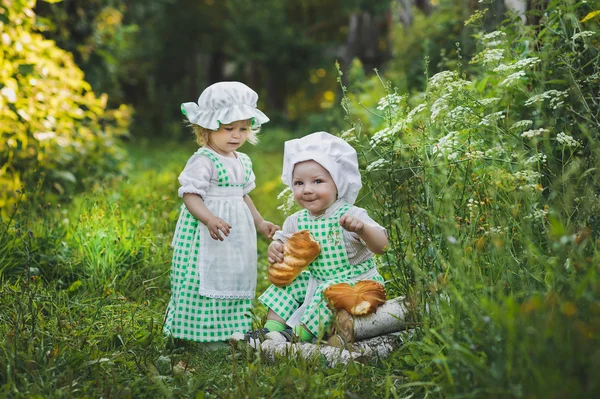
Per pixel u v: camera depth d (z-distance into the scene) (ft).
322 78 102.42
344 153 12.37
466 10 24.39
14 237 15.47
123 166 29.30
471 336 8.93
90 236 16.20
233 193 12.80
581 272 8.95
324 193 12.24
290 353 10.69
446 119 12.93
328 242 12.38
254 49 88.94
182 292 12.57
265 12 88.48
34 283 13.51
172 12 86.17
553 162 12.66
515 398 7.48
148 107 90.07
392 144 12.75
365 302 11.36
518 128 12.95
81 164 25.58
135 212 19.20
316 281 12.65
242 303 12.89
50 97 23.49
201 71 100.07
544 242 10.93
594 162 12.09
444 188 10.66
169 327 12.61
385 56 71.05
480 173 12.01
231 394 9.45
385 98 13.43
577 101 13.07
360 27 72.23
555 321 7.22
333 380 10.13
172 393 9.60
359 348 10.99
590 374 6.79
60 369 10.04
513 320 7.50
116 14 37.14
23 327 11.39
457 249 9.42
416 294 11.00
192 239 12.63
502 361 7.95
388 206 12.57
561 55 13.35
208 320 12.53
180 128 80.23
